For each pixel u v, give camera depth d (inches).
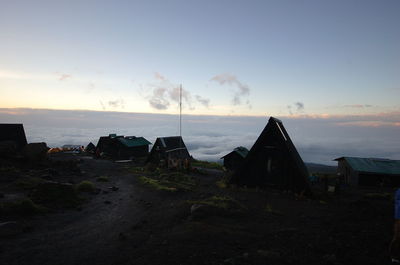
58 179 932.6
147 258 283.4
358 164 1400.1
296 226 409.4
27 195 601.3
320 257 273.7
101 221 488.4
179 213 493.7
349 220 437.1
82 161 1707.7
